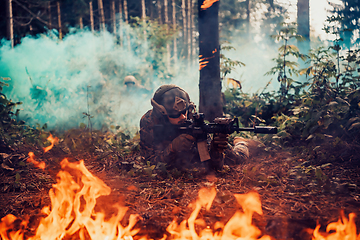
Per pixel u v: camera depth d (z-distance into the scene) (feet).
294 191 10.14
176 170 12.37
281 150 15.23
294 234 7.90
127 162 13.52
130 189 10.93
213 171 12.29
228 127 11.20
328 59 19.75
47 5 56.70
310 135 14.70
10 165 14.15
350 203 8.80
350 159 12.57
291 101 20.35
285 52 21.52
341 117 15.26
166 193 10.46
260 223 8.05
